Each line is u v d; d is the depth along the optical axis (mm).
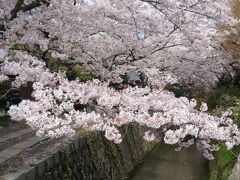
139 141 18984
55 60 9039
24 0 7590
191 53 11227
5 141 9703
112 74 9156
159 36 9203
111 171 12820
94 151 11523
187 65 11750
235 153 11992
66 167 8953
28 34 7363
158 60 10484
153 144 22156
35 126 5402
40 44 7371
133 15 8391
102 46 8609
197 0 7805
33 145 9172
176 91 15109
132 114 6078
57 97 5543
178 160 18500
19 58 6367
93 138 11727
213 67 13180
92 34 8578
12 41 7352
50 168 7949
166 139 6441
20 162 7422
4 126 12555
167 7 7699
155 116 6090
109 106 5926
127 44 8672
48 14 7730
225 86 18375
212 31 11859
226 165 12156
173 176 15453
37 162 7379
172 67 11414
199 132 6711
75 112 5793
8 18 7340
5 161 7504
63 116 5895
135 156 17297
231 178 10258
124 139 15844
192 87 14883
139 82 11109
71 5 7824
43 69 5938
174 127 7418
